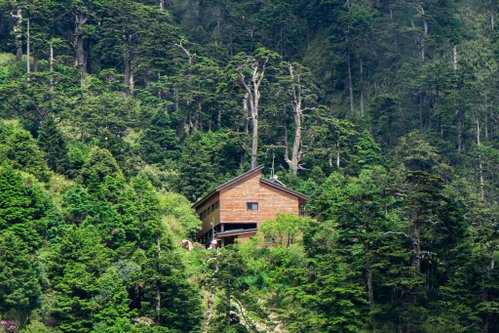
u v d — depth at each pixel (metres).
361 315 114.50
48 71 195.38
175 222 138.62
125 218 122.38
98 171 136.00
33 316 105.81
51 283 109.50
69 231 112.56
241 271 112.12
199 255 126.00
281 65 196.12
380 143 197.25
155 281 108.94
